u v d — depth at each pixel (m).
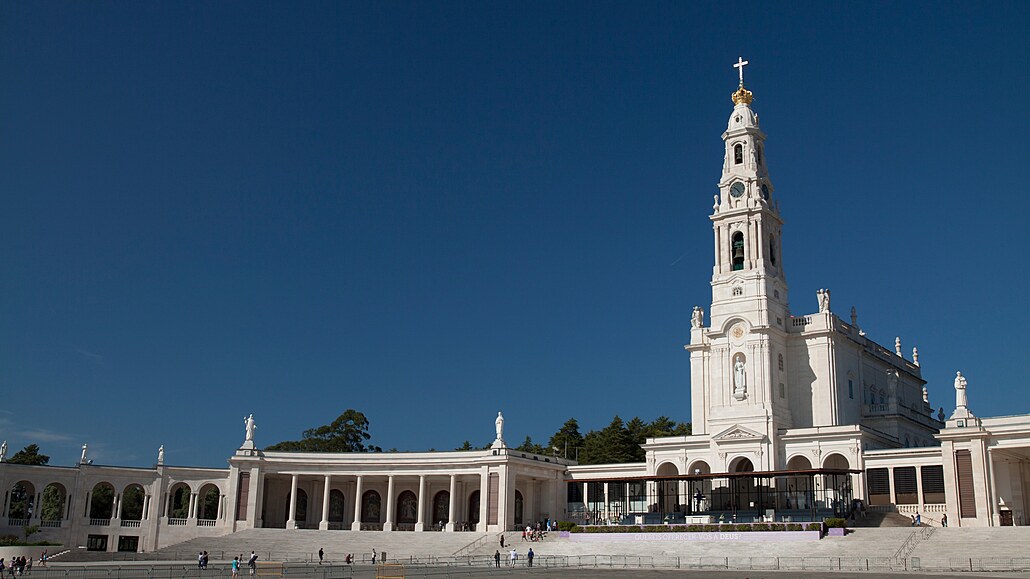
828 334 106.75
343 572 74.00
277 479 114.75
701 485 99.50
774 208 114.19
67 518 106.06
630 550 83.81
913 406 129.88
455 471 106.75
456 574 68.81
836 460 98.56
